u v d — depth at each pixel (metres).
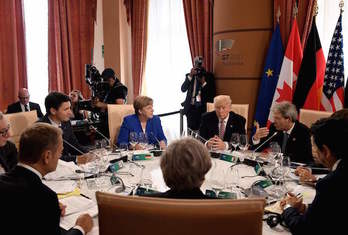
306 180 1.71
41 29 5.11
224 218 0.92
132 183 1.76
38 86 5.19
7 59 4.81
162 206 0.93
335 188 1.13
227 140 2.80
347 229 1.10
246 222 0.93
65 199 1.52
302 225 1.18
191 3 4.53
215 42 3.98
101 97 4.16
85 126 3.89
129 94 5.70
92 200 1.53
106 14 5.46
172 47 5.07
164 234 0.95
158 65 5.28
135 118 2.80
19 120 2.77
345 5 3.47
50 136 1.21
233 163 2.09
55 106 2.48
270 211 1.38
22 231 1.09
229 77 3.85
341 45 3.21
